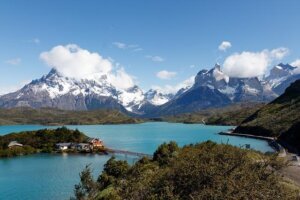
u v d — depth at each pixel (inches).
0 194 4800.7
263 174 1125.1
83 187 3262.8
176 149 4104.3
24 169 6806.1
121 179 3011.8
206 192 1029.2
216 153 1214.9
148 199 1245.1
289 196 1057.5
